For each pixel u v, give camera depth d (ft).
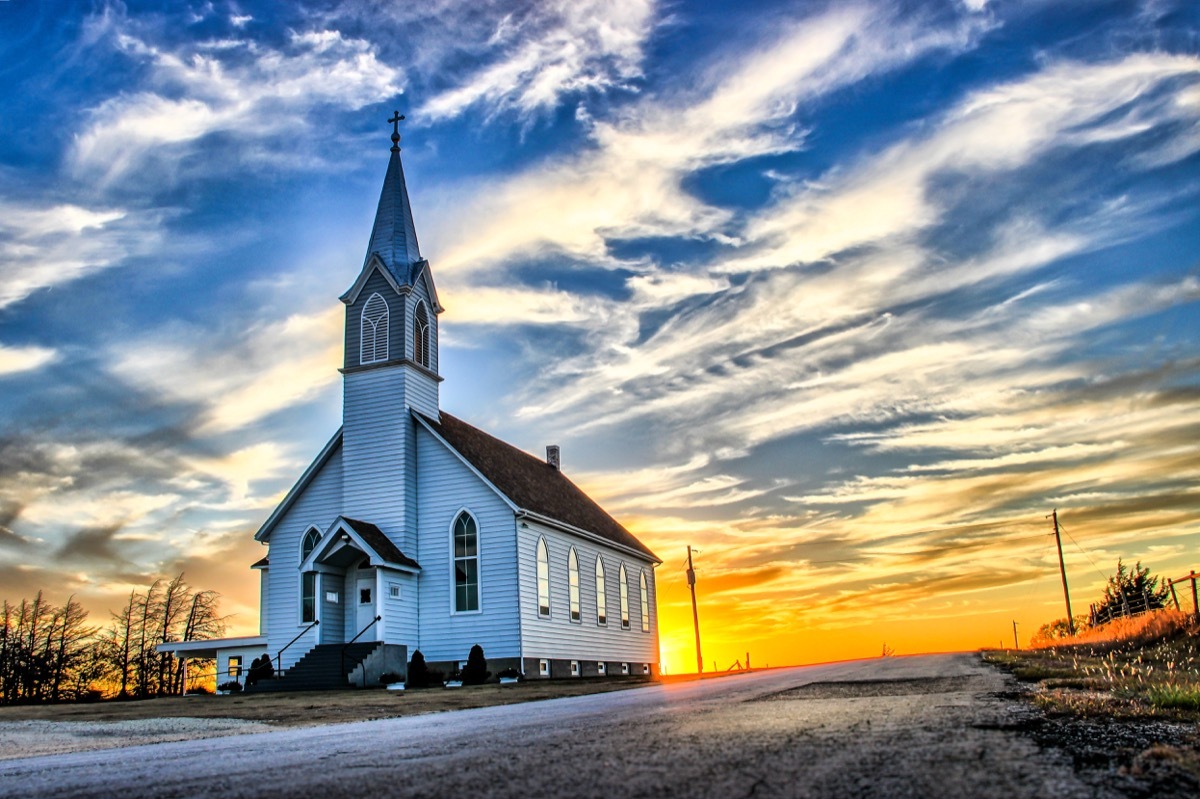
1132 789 18.51
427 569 126.62
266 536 135.23
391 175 143.95
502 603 121.80
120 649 190.08
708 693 58.90
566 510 148.15
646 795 19.21
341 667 111.75
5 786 28.02
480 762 25.68
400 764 26.40
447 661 122.62
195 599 199.93
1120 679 49.62
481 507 125.90
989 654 115.34
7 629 181.06
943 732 27.99
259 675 119.75
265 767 27.99
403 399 130.00
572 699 65.87
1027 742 25.31
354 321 135.33
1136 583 190.70
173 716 68.64
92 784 26.81
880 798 17.99
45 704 95.50
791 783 19.90
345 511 129.39
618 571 160.66
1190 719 30.96
